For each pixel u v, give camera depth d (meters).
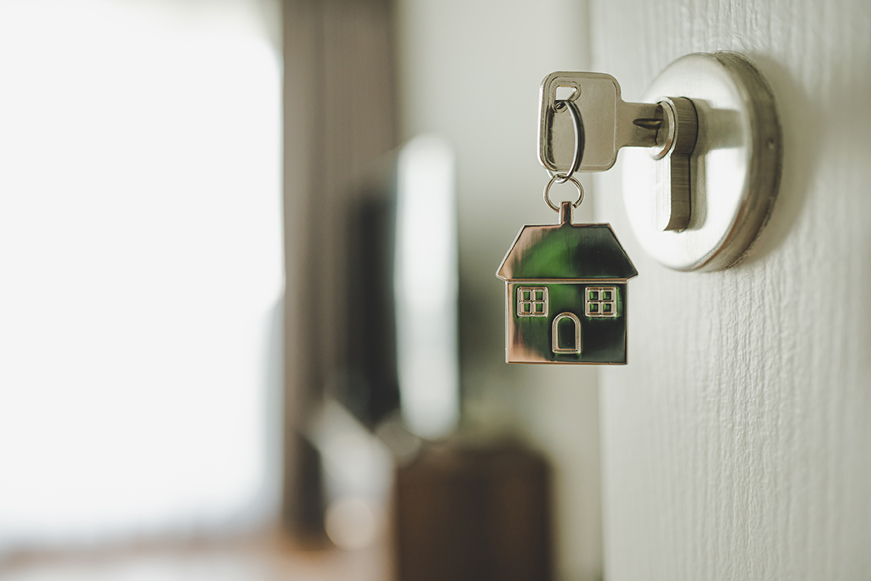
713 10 0.32
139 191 2.96
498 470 1.47
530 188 1.44
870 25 0.24
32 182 2.86
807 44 0.26
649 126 0.30
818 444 0.26
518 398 1.62
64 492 2.92
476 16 1.84
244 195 3.07
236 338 3.07
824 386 0.26
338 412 2.54
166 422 3.01
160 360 3.00
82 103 2.90
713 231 0.29
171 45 3.00
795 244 0.27
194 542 2.99
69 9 2.90
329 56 3.07
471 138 1.87
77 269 2.91
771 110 0.27
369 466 1.79
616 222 0.41
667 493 0.37
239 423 3.08
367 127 3.09
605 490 0.45
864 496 0.25
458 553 1.48
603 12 0.43
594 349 0.31
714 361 0.32
